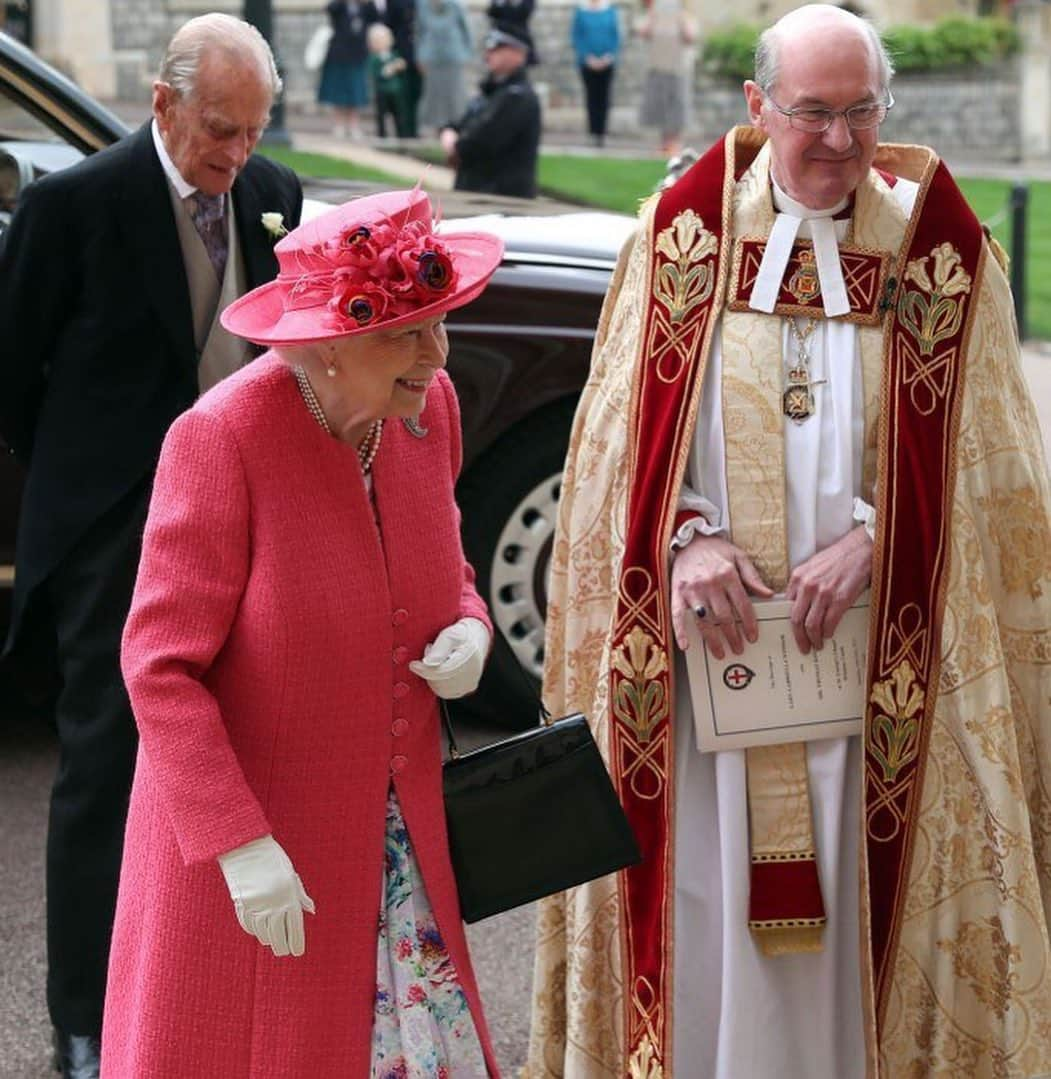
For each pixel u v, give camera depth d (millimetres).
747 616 9453
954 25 68438
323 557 8094
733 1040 9828
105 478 11188
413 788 8508
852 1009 9969
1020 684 9789
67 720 11312
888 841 9648
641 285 9898
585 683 10273
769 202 9617
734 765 9680
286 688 8117
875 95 9102
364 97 55125
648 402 9750
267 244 11578
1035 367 31000
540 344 15867
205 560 8000
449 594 8531
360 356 7805
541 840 8773
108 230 11141
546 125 69188
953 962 9797
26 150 15500
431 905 8586
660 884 9867
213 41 10836
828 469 9516
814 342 9570
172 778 7891
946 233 9547
